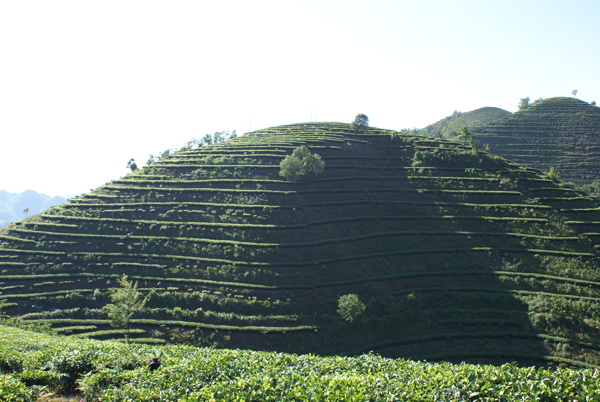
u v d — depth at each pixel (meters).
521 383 20.78
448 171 114.44
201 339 65.06
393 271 82.31
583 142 180.12
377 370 27.97
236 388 23.19
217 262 79.69
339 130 145.62
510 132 196.25
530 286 78.31
